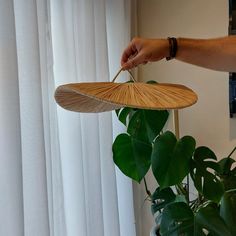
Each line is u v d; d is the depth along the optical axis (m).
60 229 0.92
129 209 1.40
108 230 1.21
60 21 0.96
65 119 0.99
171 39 0.77
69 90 0.48
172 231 1.05
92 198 1.08
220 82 1.51
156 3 1.57
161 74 1.59
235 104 1.46
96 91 0.47
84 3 1.04
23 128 0.71
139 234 1.64
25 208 0.72
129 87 0.51
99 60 1.14
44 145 0.74
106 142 1.19
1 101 0.64
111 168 1.21
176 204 1.08
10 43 0.64
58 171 0.91
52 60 0.89
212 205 1.06
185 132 1.56
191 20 1.52
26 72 0.71
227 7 1.46
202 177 1.09
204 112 1.54
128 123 1.22
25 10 0.71
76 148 0.99
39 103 0.72
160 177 1.04
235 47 0.77
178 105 0.46
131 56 0.77
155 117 1.13
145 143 1.15
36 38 0.72
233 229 0.97
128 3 1.42
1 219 0.64
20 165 0.66
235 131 1.50
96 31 1.13
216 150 1.54
